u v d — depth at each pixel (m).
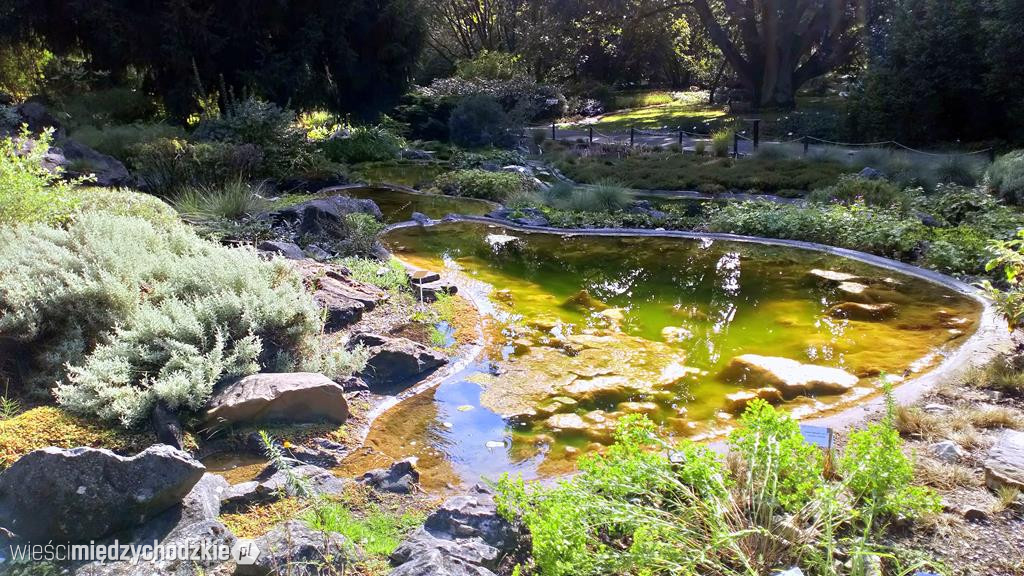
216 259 5.65
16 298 4.64
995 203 9.84
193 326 4.63
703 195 13.30
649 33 35.78
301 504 3.40
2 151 6.86
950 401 4.62
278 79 18.56
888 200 10.72
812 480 3.05
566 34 31.30
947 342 5.81
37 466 2.95
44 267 4.99
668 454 3.38
